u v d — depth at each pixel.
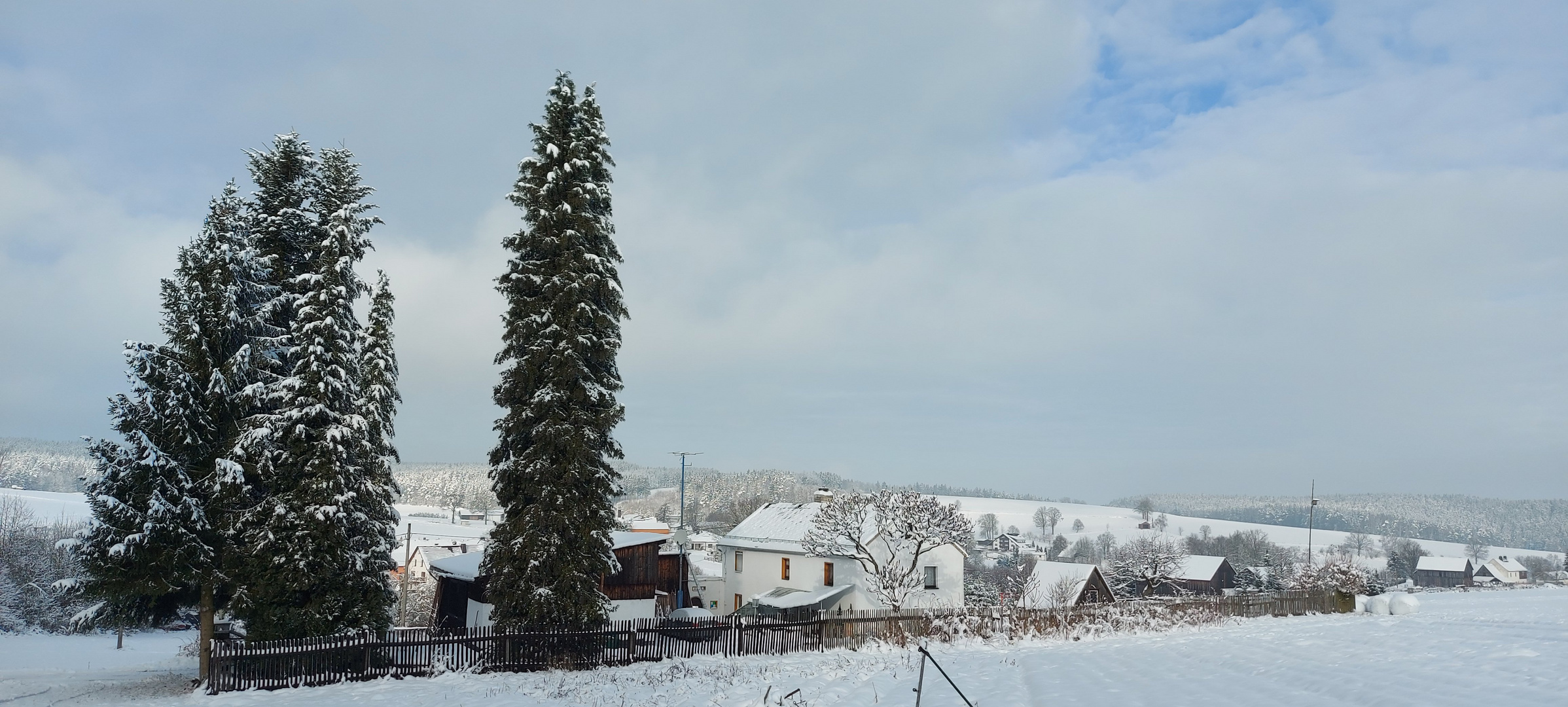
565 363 28.14
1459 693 14.94
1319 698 15.56
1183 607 39.88
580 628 26.95
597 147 30.67
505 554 27.55
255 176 29.81
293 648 23.02
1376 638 26.55
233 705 20.92
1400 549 181.25
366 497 27.48
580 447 27.66
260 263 28.06
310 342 27.45
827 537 43.59
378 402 28.69
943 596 48.88
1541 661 18.27
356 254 29.28
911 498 42.31
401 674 24.30
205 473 26.02
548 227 29.30
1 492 100.56
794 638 30.55
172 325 26.11
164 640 47.94
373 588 27.42
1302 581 61.12
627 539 38.47
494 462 29.34
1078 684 19.16
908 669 23.55
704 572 65.56
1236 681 18.25
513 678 24.48
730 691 20.06
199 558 25.09
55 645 42.69
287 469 26.31
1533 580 146.88
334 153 30.08
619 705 19.61
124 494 24.47
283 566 25.48
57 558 53.62
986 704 16.84
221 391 25.95
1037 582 61.31
